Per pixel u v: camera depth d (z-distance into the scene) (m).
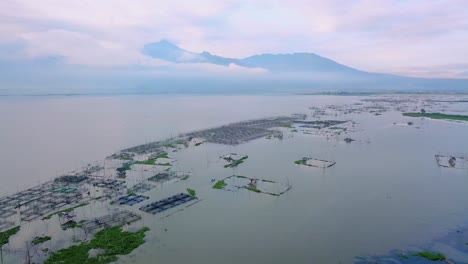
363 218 71.38
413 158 121.75
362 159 121.31
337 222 69.62
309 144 149.38
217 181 96.00
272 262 55.66
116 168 110.69
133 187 91.19
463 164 113.06
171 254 57.62
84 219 71.31
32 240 62.91
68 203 80.50
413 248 59.53
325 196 84.00
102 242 61.22
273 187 90.75
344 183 94.06
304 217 71.94
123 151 134.50
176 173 103.69
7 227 68.69
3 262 55.81
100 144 150.12
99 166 113.31
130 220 70.50
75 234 64.81
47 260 55.59
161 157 124.94
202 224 68.69
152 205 78.00
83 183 95.56
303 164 114.50
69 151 136.38
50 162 119.25
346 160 120.06
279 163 116.25
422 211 74.62
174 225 68.25
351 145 146.50
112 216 72.25
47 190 90.00
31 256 57.19
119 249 58.84
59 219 71.94
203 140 157.88
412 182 94.56
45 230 66.94
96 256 56.97
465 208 76.00
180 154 130.50
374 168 109.19
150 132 182.50
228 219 71.06
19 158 125.12
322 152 133.00
